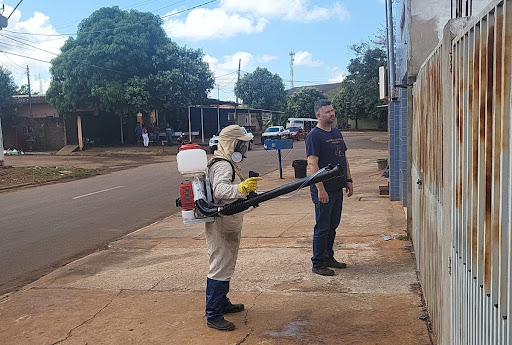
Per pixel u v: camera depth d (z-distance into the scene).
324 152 5.25
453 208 2.79
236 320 4.29
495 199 1.91
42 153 33.94
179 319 4.38
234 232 4.06
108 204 12.03
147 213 10.60
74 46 34.31
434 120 3.60
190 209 3.93
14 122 37.66
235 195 3.81
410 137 6.35
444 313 3.15
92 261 6.60
